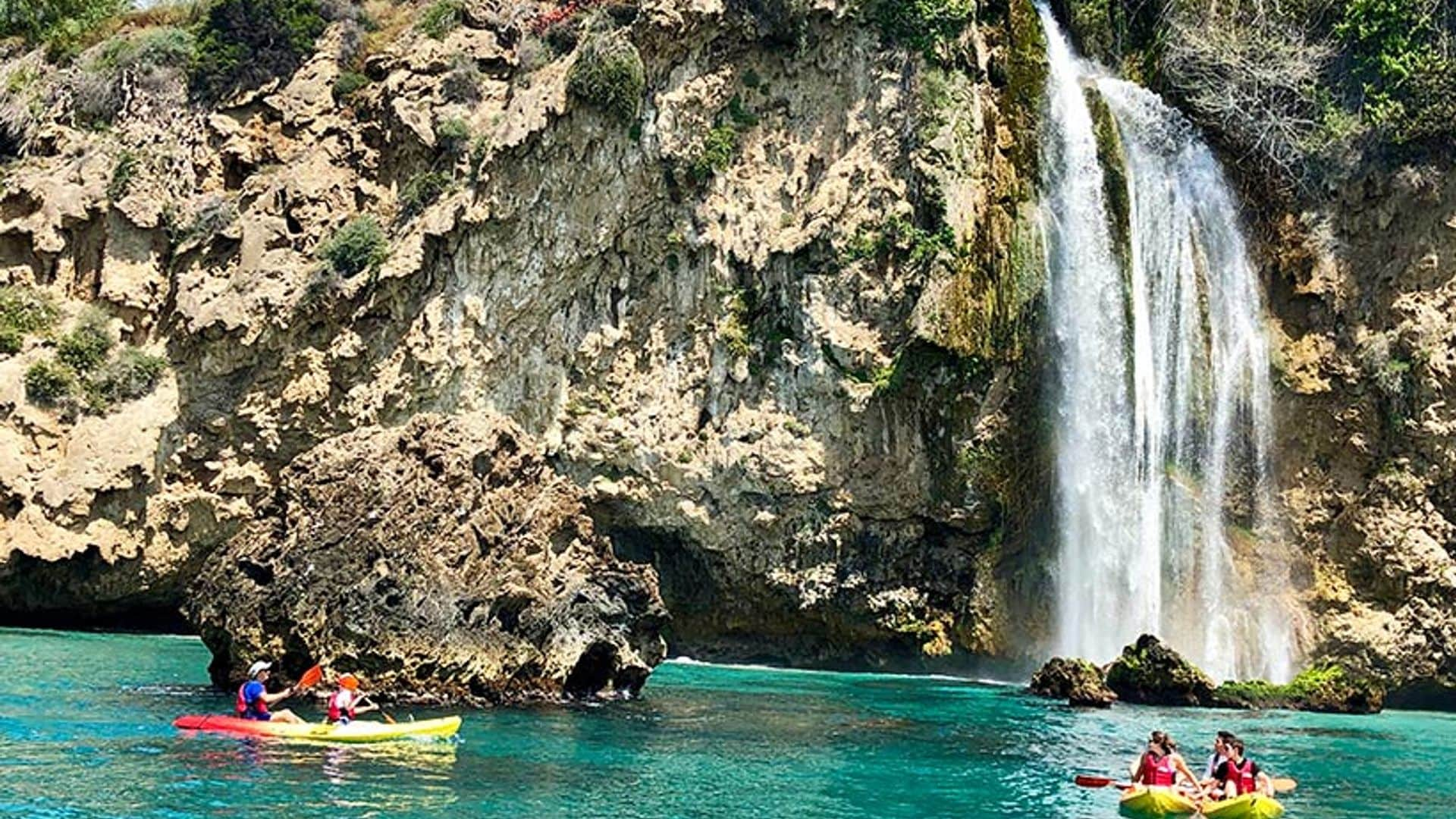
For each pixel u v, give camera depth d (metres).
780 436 39.81
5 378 40.50
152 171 43.25
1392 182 41.59
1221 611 40.44
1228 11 44.91
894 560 40.06
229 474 40.97
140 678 28.94
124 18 50.09
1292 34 44.22
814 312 39.88
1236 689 33.44
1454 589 39.50
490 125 42.16
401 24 46.16
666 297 41.66
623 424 40.91
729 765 22.31
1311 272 42.03
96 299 42.44
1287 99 43.50
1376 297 41.62
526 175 41.28
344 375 41.22
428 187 41.88
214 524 40.94
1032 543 40.12
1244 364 42.00
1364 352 41.00
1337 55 43.66
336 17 45.84
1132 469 40.62
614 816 18.47
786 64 42.16
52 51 48.72
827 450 39.69
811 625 40.62
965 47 40.47
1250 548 41.06
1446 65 41.47
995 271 39.38
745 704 29.81
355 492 26.72
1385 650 39.50
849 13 41.28
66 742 21.50
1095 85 42.31
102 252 42.53
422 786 19.50
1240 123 43.09
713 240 41.25
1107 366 40.75
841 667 40.78
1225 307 42.44
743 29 41.66
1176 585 40.44
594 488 40.84
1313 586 40.66
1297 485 41.47
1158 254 42.03
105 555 40.16
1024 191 40.72
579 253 41.41
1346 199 42.22
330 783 19.38
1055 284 40.69
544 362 41.53
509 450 29.06
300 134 44.47
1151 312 41.75
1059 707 31.62
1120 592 40.00
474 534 27.61
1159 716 30.77
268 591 26.00
